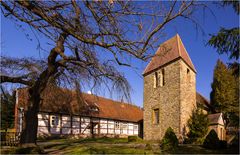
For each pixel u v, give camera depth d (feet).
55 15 30.22
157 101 89.04
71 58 41.19
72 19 30.89
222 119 92.38
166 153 50.78
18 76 50.65
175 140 57.31
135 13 29.99
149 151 50.98
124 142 74.28
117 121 114.52
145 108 94.38
